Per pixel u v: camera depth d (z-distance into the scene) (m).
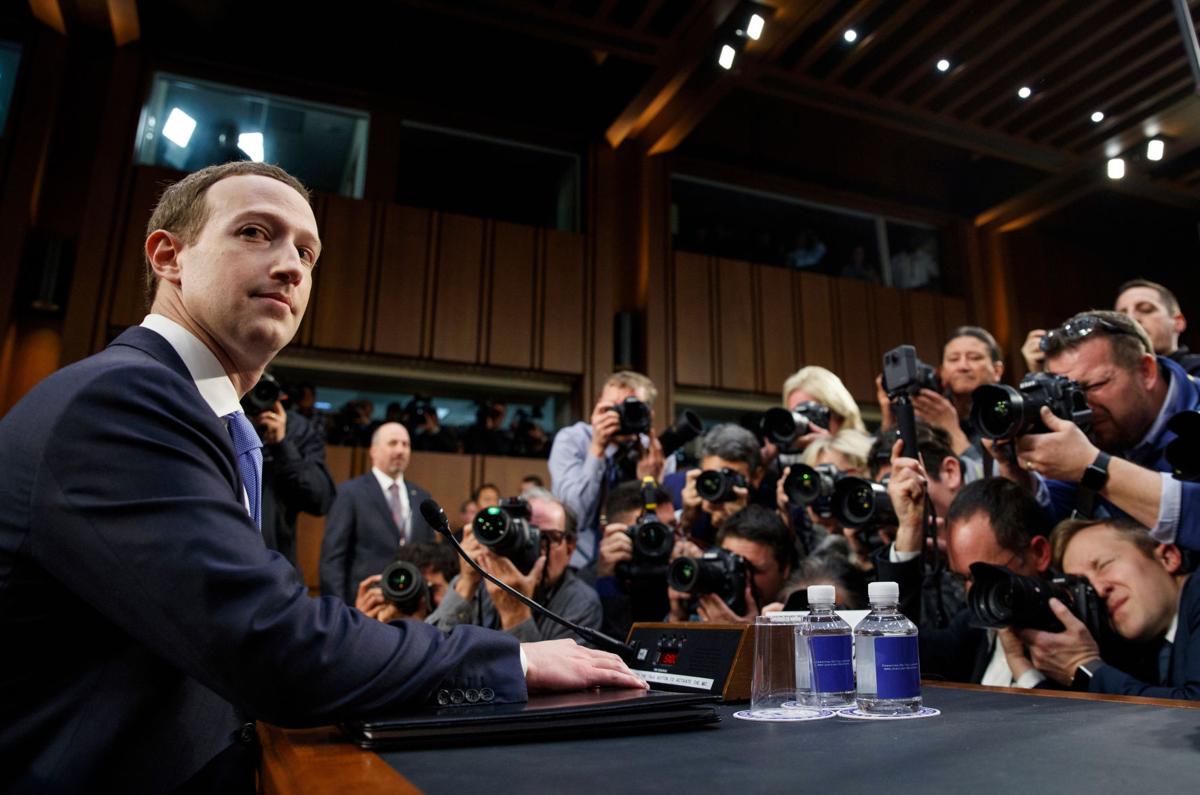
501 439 6.07
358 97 6.36
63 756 0.71
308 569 5.34
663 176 6.98
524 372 6.44
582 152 6.99
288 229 0.95
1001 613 1.43
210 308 0.92
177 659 0.70
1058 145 6.89
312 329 5.81
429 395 6.51
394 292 6.09
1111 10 5.56
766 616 0.99
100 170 5.40
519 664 0.85
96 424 0.73
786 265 7.53
